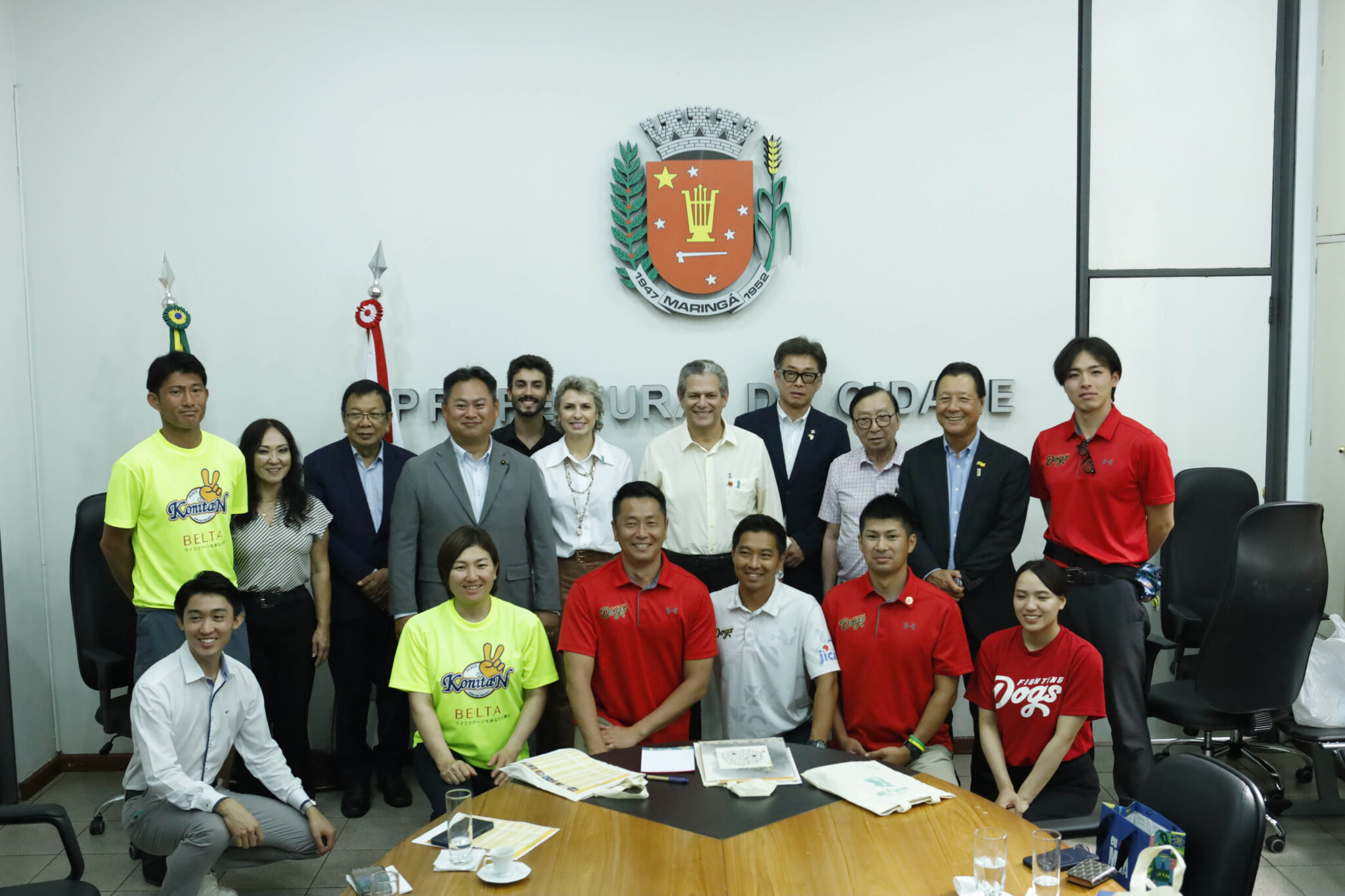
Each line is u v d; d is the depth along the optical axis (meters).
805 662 2.67
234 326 3.71
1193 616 3.28
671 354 3.77
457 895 1.60
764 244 3.75
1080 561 2.97
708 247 3.70
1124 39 3.73
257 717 2.59
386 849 3.08
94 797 3.54
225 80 3.65
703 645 2.58
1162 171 3.77
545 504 3.17
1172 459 3.84
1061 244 3.77
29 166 3.65
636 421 3.78
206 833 2.35
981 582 3.02
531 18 3.68
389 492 3.43
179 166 3.67
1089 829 1.96
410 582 3.06
